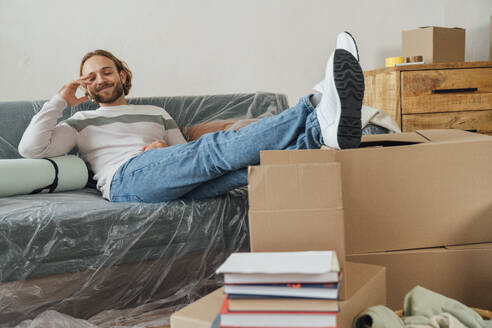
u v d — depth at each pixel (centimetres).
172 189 128
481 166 108
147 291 125
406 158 105
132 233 122
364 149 104
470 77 234
